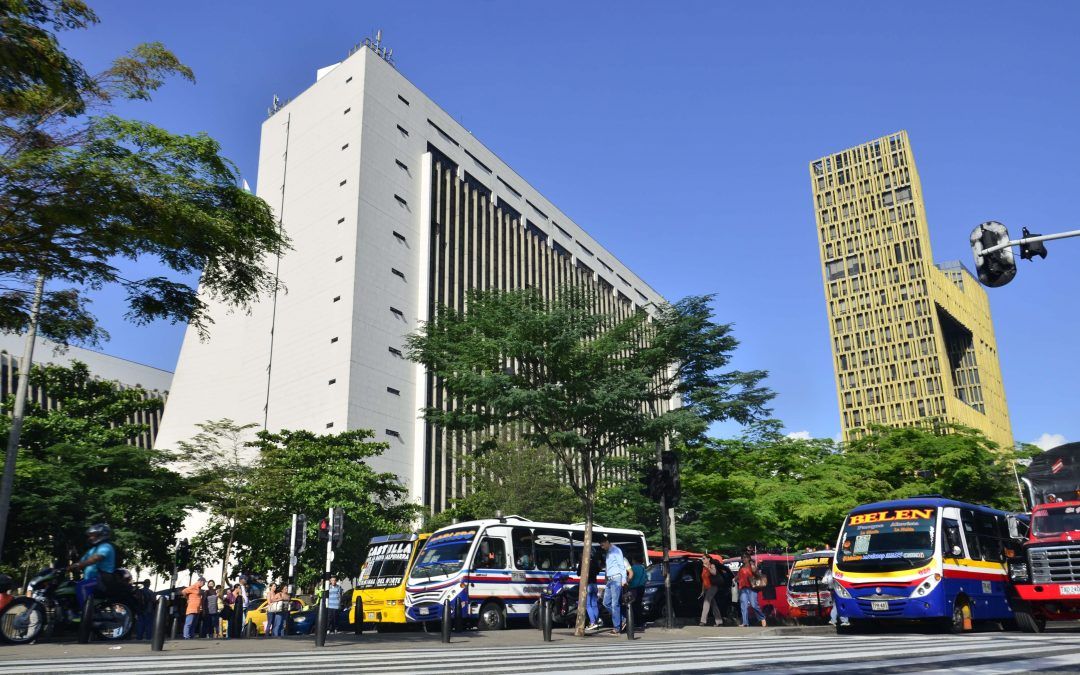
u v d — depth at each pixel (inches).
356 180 2610.7
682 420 771.4
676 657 325.7
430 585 849.5
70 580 611.5
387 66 2864.2
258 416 2659.9
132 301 584.7
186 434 2871.6
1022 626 593.3
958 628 593.9
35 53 479.2
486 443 796.6
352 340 2433.6
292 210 2824.8
